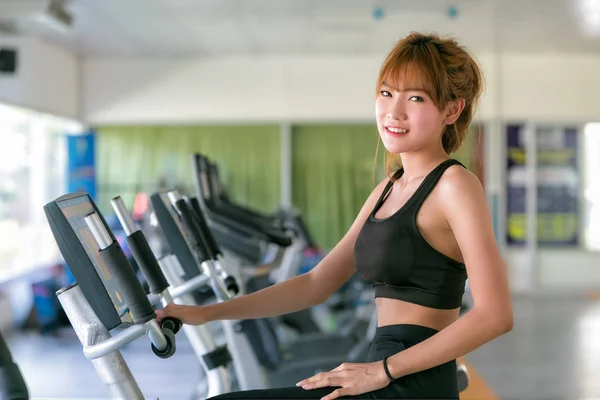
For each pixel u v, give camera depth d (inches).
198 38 300.0
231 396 55.2
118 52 329.7
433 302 55.5
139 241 57.9
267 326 142.6
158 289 58.5
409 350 52.8
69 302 55.7
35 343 245.6
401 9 250.8
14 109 279.7
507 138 346.9
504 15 261.0
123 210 58.2
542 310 302.2
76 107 338.3
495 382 188.1
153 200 77.2
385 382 52.6
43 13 228.8
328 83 344.5
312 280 64.8
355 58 343.6
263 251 143.0
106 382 58.8
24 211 293.9
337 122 345.4
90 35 290.5
